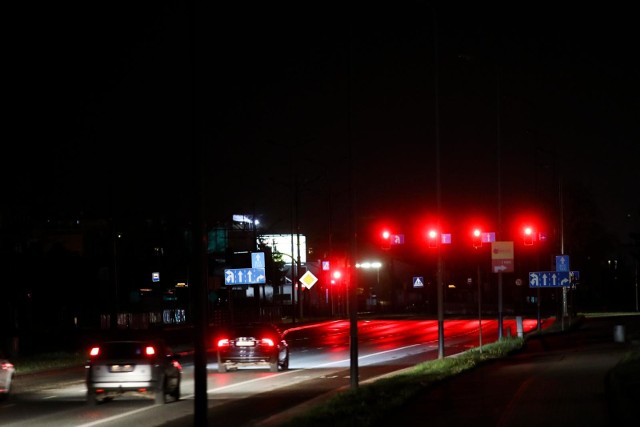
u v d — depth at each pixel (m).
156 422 22.31
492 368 32.31
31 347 58.84
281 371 39.09
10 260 77.00
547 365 32.69
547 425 17.33
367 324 91.31
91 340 64.25
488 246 73.62
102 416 23.97
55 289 90.56
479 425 17.72
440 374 29.16
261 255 96.00
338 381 32.78
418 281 102.69
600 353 38.75
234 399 27.45
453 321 93.81
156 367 26.55
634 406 18.67
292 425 18.20
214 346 62.06
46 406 26.86
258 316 101.25
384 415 19.38
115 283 65.75
